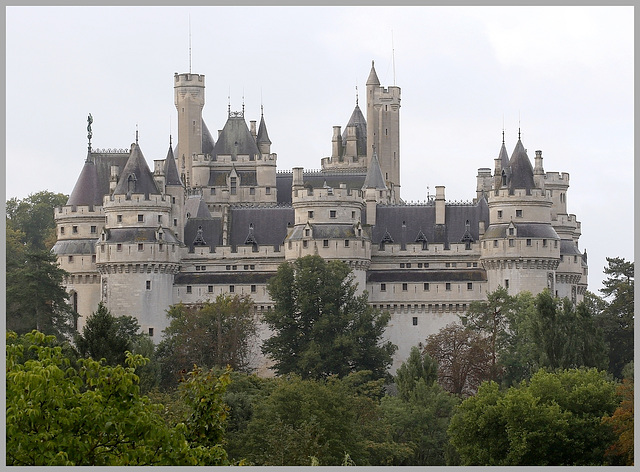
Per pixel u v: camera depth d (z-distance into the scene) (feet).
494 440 604.90
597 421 599.16
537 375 640.17
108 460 375.66
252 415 638.53
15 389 375.04
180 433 385.70
